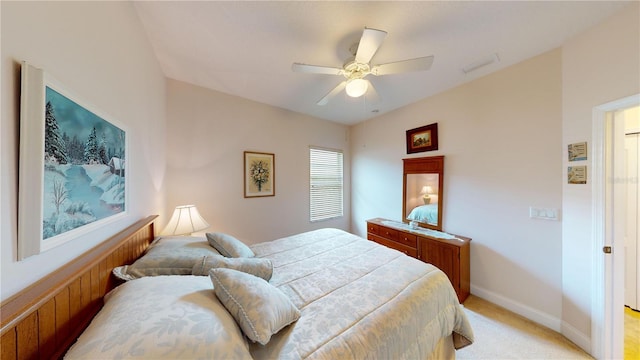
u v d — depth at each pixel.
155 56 1.93
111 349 0.59
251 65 2.12
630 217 2.17
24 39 0.63
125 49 1.31
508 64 2.09
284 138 3.29
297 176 3.45
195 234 2.54
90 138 0.93
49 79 0.69
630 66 1.37
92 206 0.94
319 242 2.13
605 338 1.54
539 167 1.93
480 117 2.35
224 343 0.68
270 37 1.71
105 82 1.09
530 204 1.99
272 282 1.35
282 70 2.21
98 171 0.99
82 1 0.91
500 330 1.86
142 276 1.16
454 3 1.37
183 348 0.62
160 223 2.09
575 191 1.70
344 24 1.56
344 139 4.12
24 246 0.61
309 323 0.98
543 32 1.64
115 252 1.14
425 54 1.92
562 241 1.80
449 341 1.47
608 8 1.40
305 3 1.38
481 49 1.85
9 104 0.59
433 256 2.47
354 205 4.14
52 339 0.70
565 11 1.43
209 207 2.61
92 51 0.98
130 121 1.38
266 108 3.08
